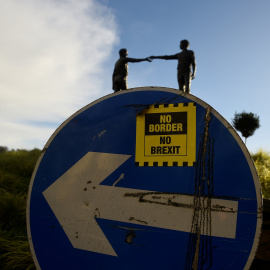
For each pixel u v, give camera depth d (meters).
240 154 1.21
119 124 1.41
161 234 1.25
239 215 1.17
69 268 1.35
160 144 1.33
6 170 7.38
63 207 1.41
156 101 1.38
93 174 1.40
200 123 1.29
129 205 1.32
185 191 1.25
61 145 1.48
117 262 1.29
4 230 3.41
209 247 1.18
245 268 1.12
